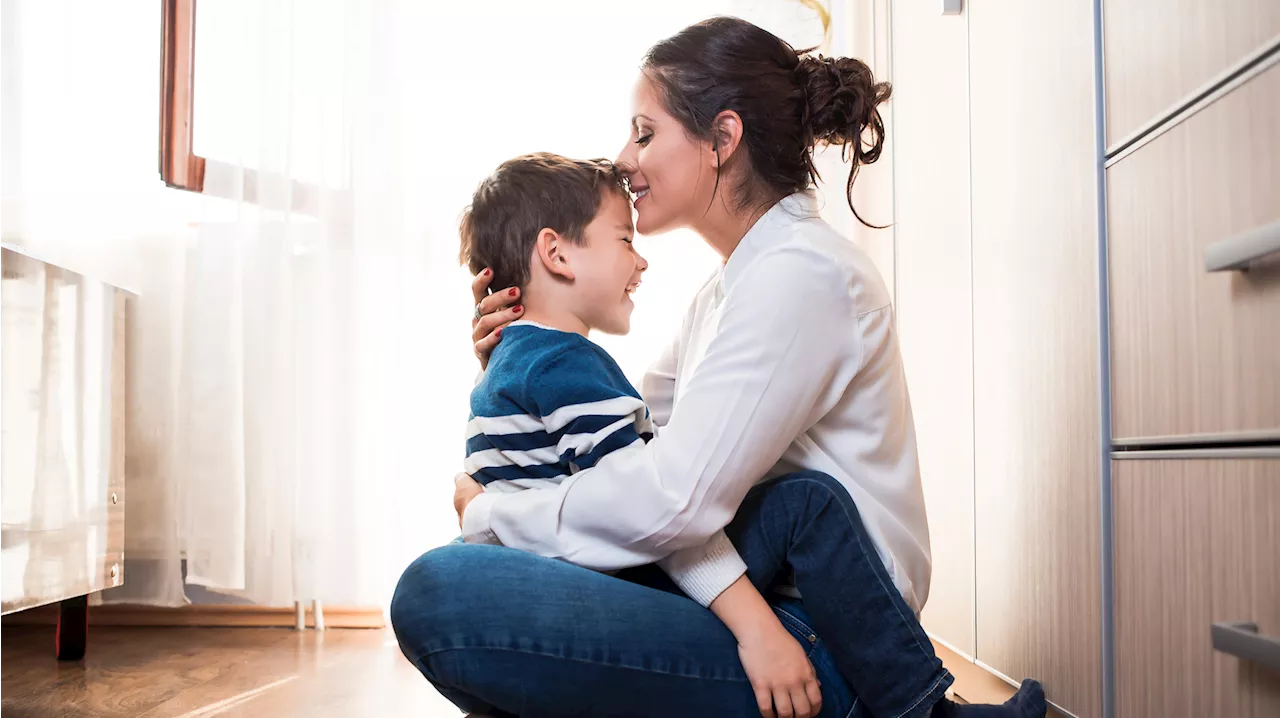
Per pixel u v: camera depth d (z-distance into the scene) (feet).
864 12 7.55
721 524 2.94
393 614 3.02
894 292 6.31
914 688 2.94
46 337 5.42
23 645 6.70
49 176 7.52
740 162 3.43
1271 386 2.39
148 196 7.64
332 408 7.46
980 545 4.62
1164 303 2.94
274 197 7.49
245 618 7.61
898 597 2.98
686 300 7.64
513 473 3.36
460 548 3.08
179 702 5.07
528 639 2.90
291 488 7.34
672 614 2.98
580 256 3.58
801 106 3.44
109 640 6.92
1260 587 2.46
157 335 7.52
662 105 3.42
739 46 3.39
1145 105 3.07
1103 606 3.35
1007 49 4.25
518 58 7.78
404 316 7.55
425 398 7.56
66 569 5.73
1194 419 2.78
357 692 5.31
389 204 7.63
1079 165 3.53
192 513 7.31
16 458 5.09
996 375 4.38
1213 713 2.70
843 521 3.00
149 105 7.68
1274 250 2.20
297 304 7.47
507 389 3.32
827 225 3.38
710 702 2.97
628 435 3.18
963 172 4.84
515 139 7.75
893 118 6.34
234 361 7.45
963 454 4.86
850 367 3.14
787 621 3.11
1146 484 3.07
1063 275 3.67
